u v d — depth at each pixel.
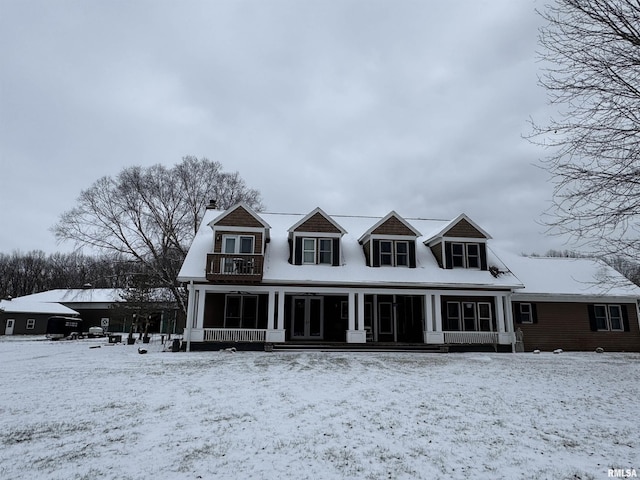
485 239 21.95
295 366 13.37
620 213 7.10
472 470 5.04
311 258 21.06
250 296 21.73
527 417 7.32
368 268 21.11
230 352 18.11
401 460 5.35
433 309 21.25
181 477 4.81
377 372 12.22
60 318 34.66
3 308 41.06
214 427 6.65
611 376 11.73
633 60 6.85
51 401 8.34
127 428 6.59
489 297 21.83
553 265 24.23
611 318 21.98
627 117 7.03
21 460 5.32
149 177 29.27
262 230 20.16
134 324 31.20
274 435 6.27
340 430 6.53
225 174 32.38
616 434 6.40
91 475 4.86
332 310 22.23
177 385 9.99
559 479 4.80
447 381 10.74
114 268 28.41
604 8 6.86
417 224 26.27
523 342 21.02
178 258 29.23
